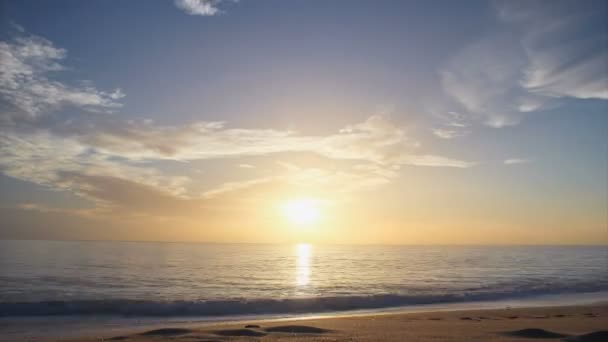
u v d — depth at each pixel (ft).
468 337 59.47
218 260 305.12
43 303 90.17
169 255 354.33
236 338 59.26
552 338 58.70
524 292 134.00
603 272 213.66
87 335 67.82
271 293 126.62
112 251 396.98
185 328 67.62
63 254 320.50
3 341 61.57
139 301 95.30
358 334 62.49
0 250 361.71
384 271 216.74
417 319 81.66
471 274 199.72
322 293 127.85
